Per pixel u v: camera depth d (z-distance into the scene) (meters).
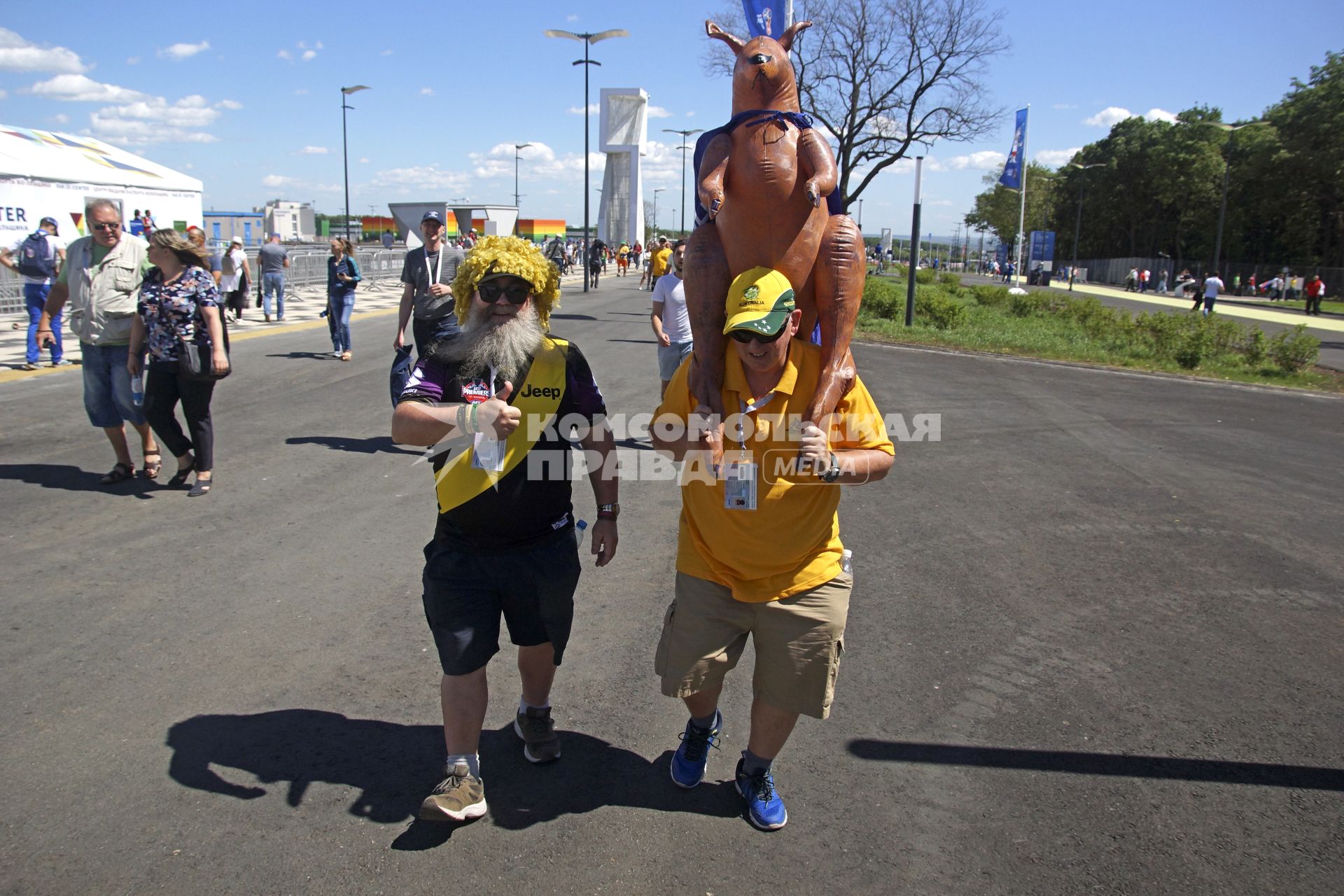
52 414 8.14
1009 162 32.50
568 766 3.07
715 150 2.58
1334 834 2.77
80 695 3.38
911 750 3.22
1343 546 5.62
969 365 14.49
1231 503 6.54
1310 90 47.66
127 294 5.85
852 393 2.62
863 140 32.66
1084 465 7.70
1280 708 3.56
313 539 5.19
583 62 29.97
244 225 38.97
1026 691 3.67
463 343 2.70
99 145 20.30
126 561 4.74
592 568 4.95
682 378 2.72
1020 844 2.70
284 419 8.40
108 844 2.56
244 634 3.94
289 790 2.85
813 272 2.57
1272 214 51.94
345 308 11.97
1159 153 59.31
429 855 2.57
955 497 6.57
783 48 2.62
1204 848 2.69
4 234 16.52
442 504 2.68
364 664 3.71
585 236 31.11
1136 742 3.29
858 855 2.63
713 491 2.61
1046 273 56.47
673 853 2.62
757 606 2.64
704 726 2.93
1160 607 4.57
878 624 4.31
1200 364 15.11
